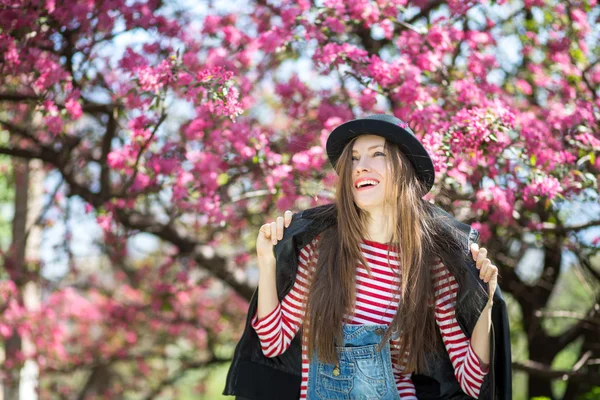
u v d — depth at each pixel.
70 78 4.33
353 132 2.79
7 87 5.32
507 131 4.07
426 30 4.35
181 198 4.51
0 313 7.29
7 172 7.81
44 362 7.80
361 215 2.82
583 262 5.34
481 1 4.53
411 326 2.72
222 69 3.83
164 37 4.86
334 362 2.69
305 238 2.78
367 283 2.77
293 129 4.98
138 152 4.55
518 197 4.21
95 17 4.68
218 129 4.51
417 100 4.02
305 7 4.47
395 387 2.68
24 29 4.43
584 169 4.48
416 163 2.81
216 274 6.73
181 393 10.74
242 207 5.78
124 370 11.27
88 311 8.40
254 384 2.81
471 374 2.65
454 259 2.69
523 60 5.48
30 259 7.49
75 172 6.17
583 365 5.32
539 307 6.41
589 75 5.22
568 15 5.08
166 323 8.71
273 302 2.76
